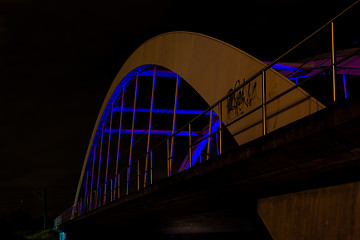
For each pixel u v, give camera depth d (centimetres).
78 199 4822
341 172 662
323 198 702
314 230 709
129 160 2655
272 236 852
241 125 1284
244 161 809
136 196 1605
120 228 2677
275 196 863
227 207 1152
